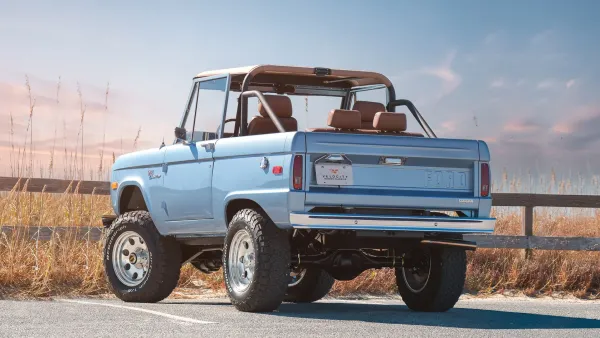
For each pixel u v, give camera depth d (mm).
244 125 8422
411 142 7848
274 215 7605
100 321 7070
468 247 7785
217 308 8430
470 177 8156
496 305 10312
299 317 7617
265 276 7711
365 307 9609
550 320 8062
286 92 9398
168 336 6133
